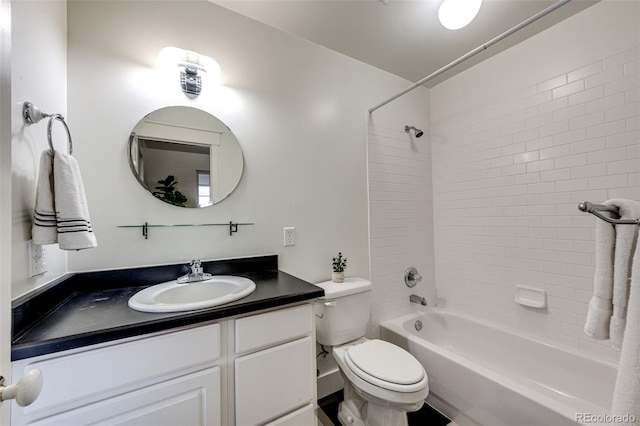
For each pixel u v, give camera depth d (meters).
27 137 0.78
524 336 1.71
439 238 2.33
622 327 0.67
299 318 1.04
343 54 1.89
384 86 2.11
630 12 1.38
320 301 1.47
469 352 1.96
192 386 0.82
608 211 0.71
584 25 1.53
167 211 1.28
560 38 1.62
